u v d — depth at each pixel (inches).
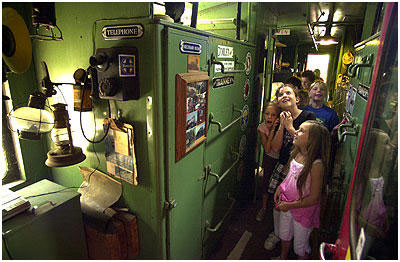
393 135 24.6
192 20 61.1
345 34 213.8
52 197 53.9
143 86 45.7
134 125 49.1
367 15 95.0
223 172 84.4
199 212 69.6
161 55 43.7
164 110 47.1
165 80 45.5
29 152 69.7
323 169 63.9
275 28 129.0
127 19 44.4
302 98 103.6
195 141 59.5
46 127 54.0
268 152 95.3
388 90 27.5
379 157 27.6
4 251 43.3
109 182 58.0
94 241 57.2
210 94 65.9
